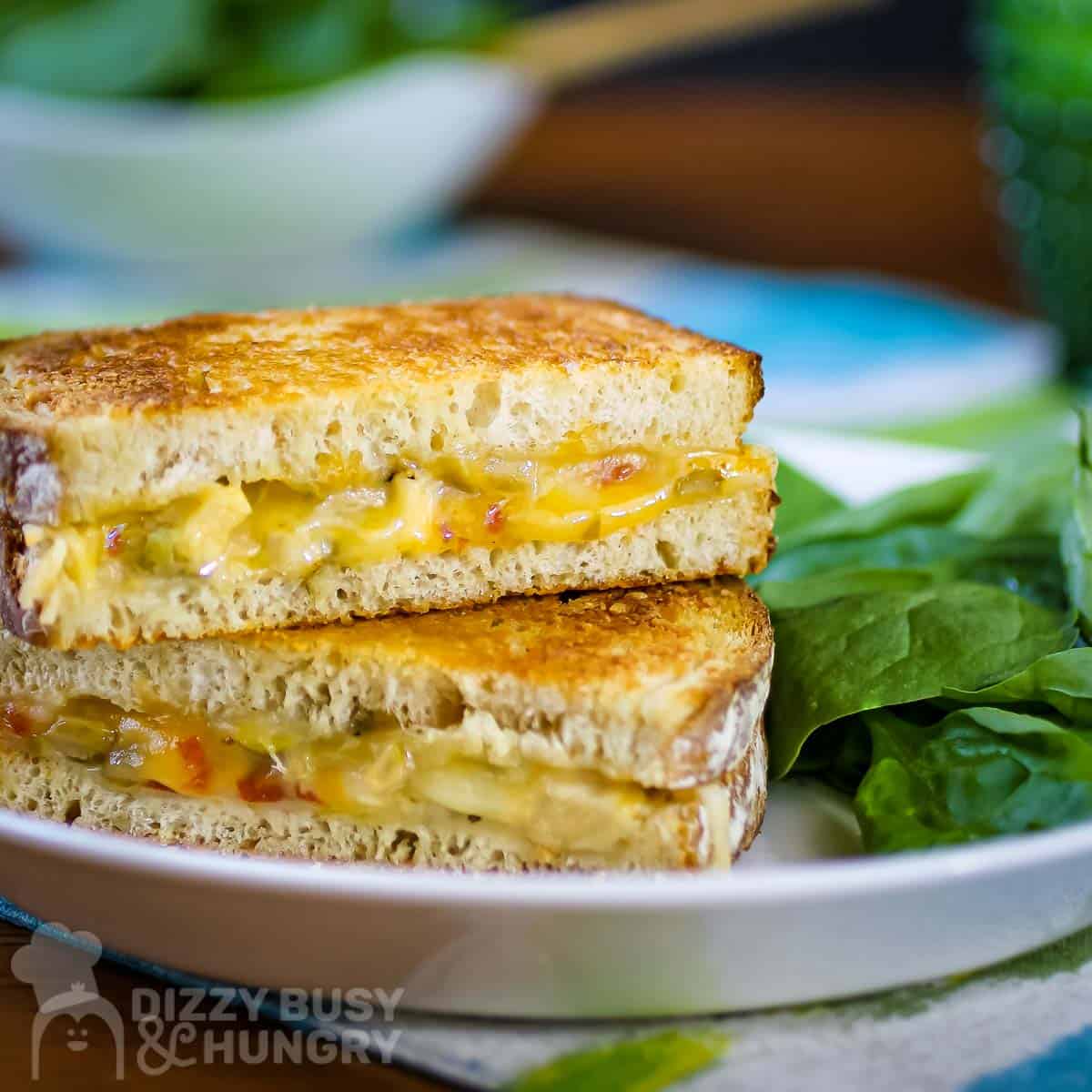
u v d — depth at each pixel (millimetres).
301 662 495
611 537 517
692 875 453
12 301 840
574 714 478
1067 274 776
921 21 1479
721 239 1050
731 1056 454
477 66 894
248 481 499
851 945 450
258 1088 456
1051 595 548
